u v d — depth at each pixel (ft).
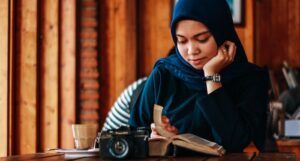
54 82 17.54
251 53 17.97
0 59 16.88
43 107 17.57
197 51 7.72
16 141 17.29
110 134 7.08
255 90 7.97
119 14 18.01
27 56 17.37
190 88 7.98
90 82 17.84
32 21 17.38
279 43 19.21
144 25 18.28
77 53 17.80
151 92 8.21
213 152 7.18
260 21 19.30
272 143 14.12
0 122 16.87
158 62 8.32
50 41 17.58
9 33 17.01
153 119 7.82
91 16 17.87
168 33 18.19
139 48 18.28
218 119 7.59
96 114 17.81
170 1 18.22
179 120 7.93
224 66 7.84
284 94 17.30
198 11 7.57
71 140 17.57
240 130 7.64
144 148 7.13
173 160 6.85
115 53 17.99
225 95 7.68
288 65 19.15
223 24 7.81
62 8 17.63
